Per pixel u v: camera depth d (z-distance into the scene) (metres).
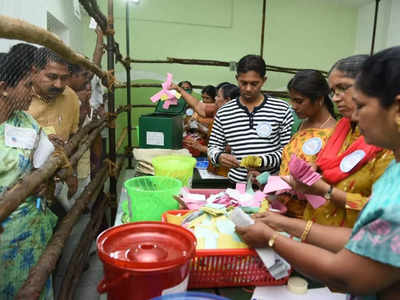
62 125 1.43
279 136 1.95
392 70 0.51
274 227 0.91
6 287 1.11
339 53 6.41
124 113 5.67
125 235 0.83
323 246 0.84
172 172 1.58
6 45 1.00
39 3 2.71
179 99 2.89
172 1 5.53
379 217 0.52
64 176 1.39
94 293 1.97
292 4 5.98
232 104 2.01
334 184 1.10
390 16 5.62
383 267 0.52
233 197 1.25
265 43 6.05
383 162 0.98
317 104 1.31
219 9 5.72
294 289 0.88
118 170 3.43
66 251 2.11
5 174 1.03
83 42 5.12
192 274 0.87
